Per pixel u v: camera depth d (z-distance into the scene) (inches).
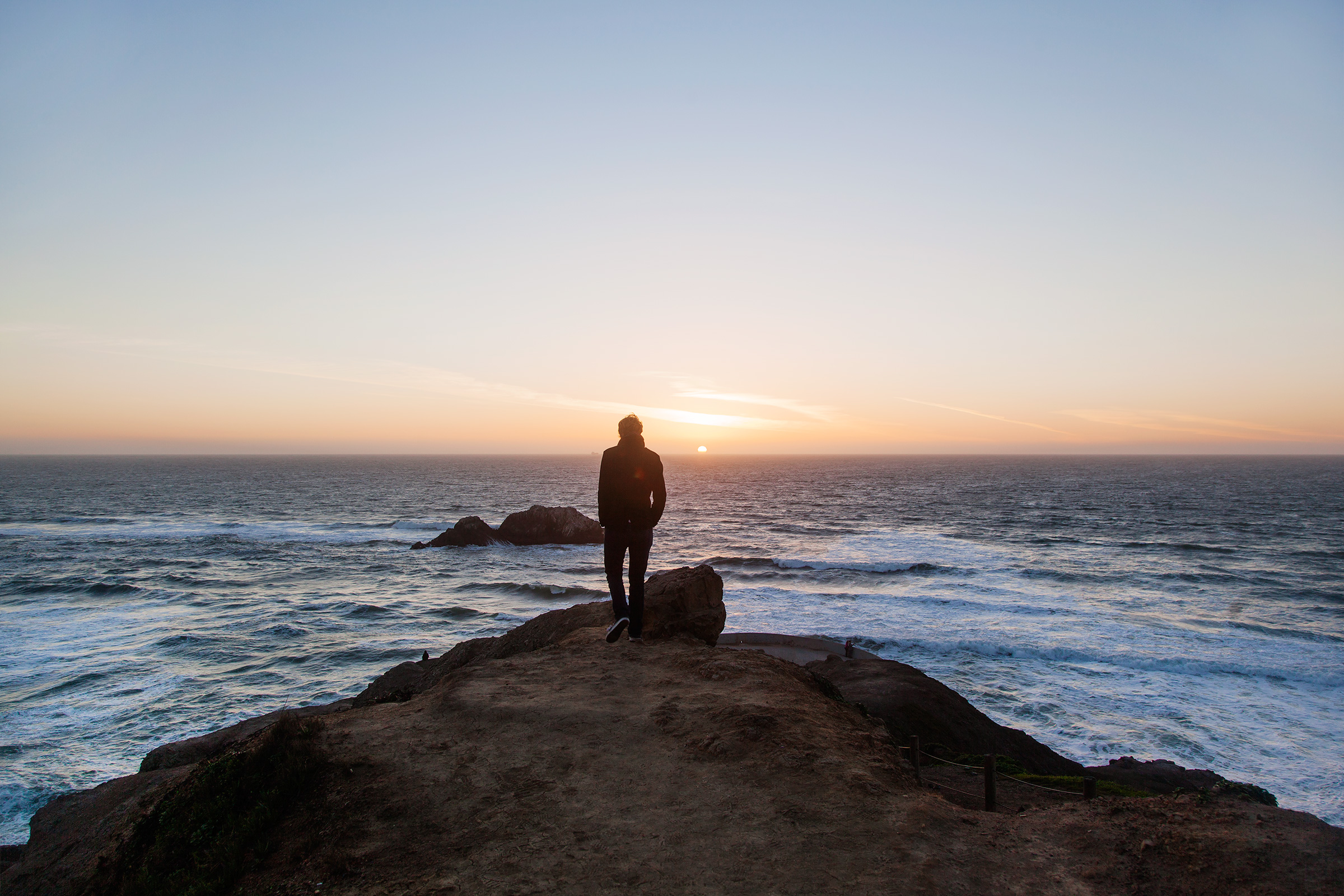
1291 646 1084.5
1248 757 717.9
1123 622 1238.9
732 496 4515.3
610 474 249.3
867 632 1170.6
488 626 1261.1
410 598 1502.2
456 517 3186.5
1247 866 113.6
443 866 124.0
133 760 677.3
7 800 597.6
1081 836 130.1
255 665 1010.1
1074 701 870.4
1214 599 1433.3
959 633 1167.6
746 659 233.0
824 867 120.0
